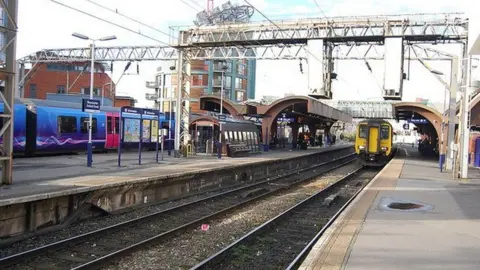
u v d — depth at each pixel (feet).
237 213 46.75
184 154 97.55
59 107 88.02
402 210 39.14
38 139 82.28
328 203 51.80
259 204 53.36
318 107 155.63
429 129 192.85
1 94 41.47
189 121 112.88
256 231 35.09
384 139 112.06
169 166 70.74
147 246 31.42
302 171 103.40
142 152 110.11
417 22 95.86
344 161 147.84
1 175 45.32
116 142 102.94
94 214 43.11
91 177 50.55
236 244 31.01
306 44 104.88
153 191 52.60
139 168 65.46
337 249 25.02
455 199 46.88
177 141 107.65
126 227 37.81
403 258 23.26
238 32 106.83
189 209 48.91
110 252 30.35
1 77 41.91
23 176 50.03
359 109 256.32
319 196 59.16
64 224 38.47
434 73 99.71
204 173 64.59
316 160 136.77
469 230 30.78
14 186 41.57
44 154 85.76
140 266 27.12
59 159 77.10
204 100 160.56
